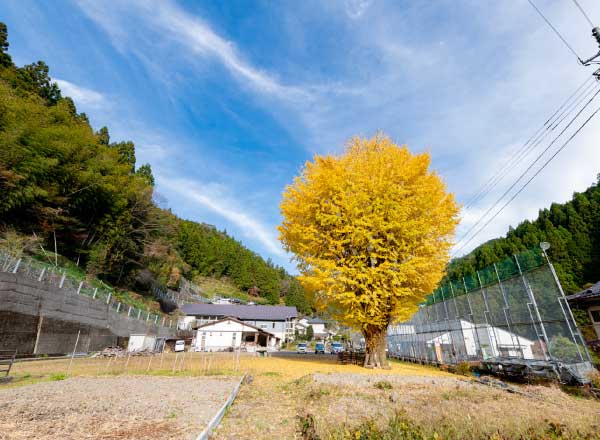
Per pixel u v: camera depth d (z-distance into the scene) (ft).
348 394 27.55
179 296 196.34
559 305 34.58
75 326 67.51
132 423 17.37
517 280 41.37
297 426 18.19
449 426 14.33
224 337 138.72
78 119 133.80
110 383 32.32
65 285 68.85
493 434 13.05
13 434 14.93
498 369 38.68
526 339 39.24
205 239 315.78
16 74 112.98
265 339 157.28
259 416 20.72
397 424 13.78
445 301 59.52
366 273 41.96
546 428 14.78
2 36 114.73
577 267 112.06
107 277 116.67
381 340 48.70
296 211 49.06
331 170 49.49
